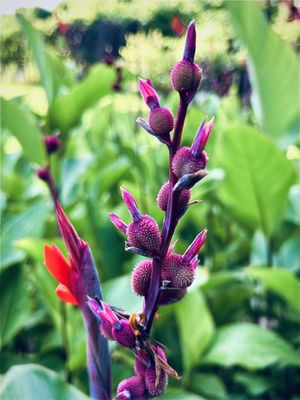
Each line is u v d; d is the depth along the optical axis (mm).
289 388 952
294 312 1058
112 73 1136
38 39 1120
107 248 947
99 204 1023
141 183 1138
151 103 263
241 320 1157
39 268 816
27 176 1576
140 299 752
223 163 941
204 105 1520
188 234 1216
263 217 997
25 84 4074
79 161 1321
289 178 931
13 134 994
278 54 1035
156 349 277
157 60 1812
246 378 943
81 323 800
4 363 894
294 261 1085
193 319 783
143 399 278
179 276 272
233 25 1039
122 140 1575
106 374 331
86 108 1175
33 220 969
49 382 563
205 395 875
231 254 1189
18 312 881
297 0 1130
